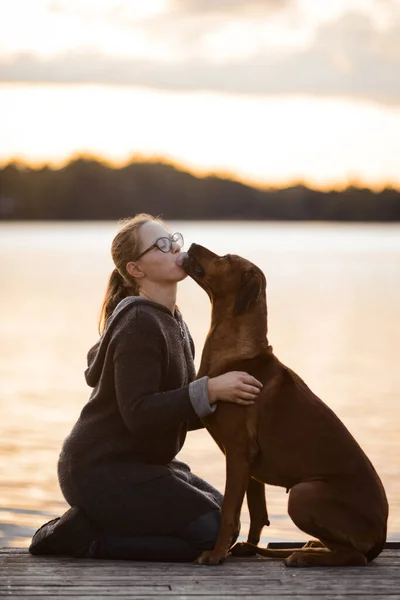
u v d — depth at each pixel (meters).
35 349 21.48
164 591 3.93
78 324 27.03
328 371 18.25
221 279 4.73
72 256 75.12
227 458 4.51
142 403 4.39
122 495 4.50
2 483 9.09
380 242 130.00
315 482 4.40
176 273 4.77
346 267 62.38
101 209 167.38
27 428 12.20
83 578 4.13
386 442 11.46
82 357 20.17
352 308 33.47
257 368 4.66
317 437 4.47
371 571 4.29
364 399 14.92
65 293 37.97
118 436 4.56
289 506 4.38
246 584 4.05
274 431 4.50
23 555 4.61
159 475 4.54
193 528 4.49
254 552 4.66
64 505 8.27
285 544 5.03
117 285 4.97
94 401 4.62
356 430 12.29
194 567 4.35
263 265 62.81
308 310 32.38
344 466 4.43
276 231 181.38
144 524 4.48
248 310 4.72
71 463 4.58
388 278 51.19
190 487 4.56
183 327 4.91
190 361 4.91
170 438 4.64
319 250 94.12
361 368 18.70
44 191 172.62
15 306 32.47
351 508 4.35
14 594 3.87
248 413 4.50
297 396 4.56
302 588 4.01
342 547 4.39
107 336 4.56
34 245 103.81
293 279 49.22
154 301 4.75
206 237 125.94
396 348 22.20
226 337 4.75
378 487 4.46
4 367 18.55
